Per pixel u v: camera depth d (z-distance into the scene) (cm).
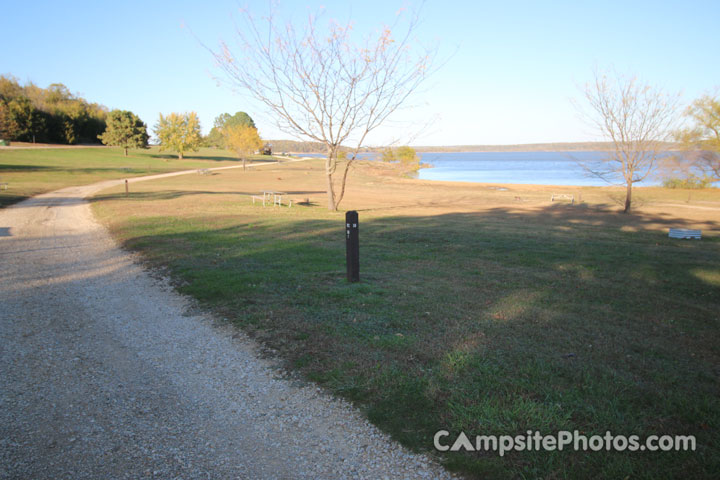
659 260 1216
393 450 334
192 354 503
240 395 414
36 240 1265
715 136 4778
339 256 1091
